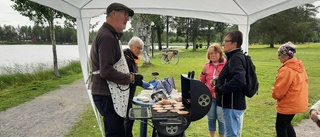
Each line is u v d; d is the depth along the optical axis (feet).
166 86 10.48
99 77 7.52
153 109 7.39
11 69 36.96
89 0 10.51
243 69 8.17
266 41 143.13
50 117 17.04
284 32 133.80
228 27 136.15
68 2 10.36
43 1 8.89
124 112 7.59
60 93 25.70
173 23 136.67
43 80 35.42
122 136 8.00
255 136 12.82
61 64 49.24
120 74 7.20
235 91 8.47
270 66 46.26
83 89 27.99
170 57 57.41
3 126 15.24
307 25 135.54
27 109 19.34
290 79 9.29
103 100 7.58
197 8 13.66
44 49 139.74
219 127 10.44
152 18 73.41
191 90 6.66
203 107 6.70
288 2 10.60
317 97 21.49
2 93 25.85
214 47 10.84
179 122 6.61
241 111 8.82
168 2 12.59
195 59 66.44
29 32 156.87
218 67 10.79
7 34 154.40
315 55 70.28
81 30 11.99
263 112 17.38
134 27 49.44
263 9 12.00
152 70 42.96
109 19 7.34
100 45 7.05
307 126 14.28
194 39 128.26
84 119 16.35
